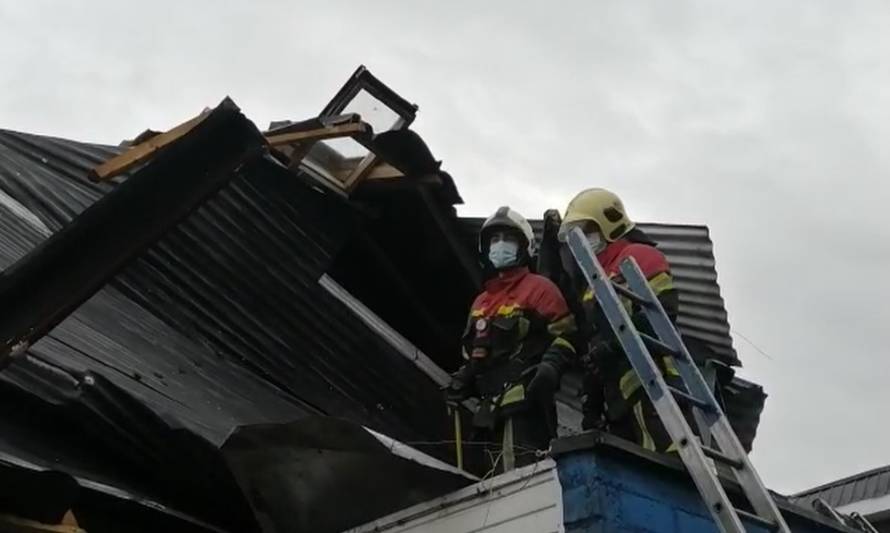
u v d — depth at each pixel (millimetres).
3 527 3584
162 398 4863
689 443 3779
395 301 7980
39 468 3584
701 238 7344
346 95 6777
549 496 3900
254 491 4453
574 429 7293
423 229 7281
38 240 6152
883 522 9797
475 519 4102
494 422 4992
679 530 3979
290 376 6523
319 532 4566
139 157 3350
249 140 3283
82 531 3754
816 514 4918
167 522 4418
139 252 3199
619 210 5324
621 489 3877
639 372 4039
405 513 4336
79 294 3127
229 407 5355
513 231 5438
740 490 4266
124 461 4457
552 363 4906
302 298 6848
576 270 5297
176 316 6156
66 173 7332
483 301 5363
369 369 7012
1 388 4125
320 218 7078
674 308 4922
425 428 7039
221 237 6547
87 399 4234
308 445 4223
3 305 3066
